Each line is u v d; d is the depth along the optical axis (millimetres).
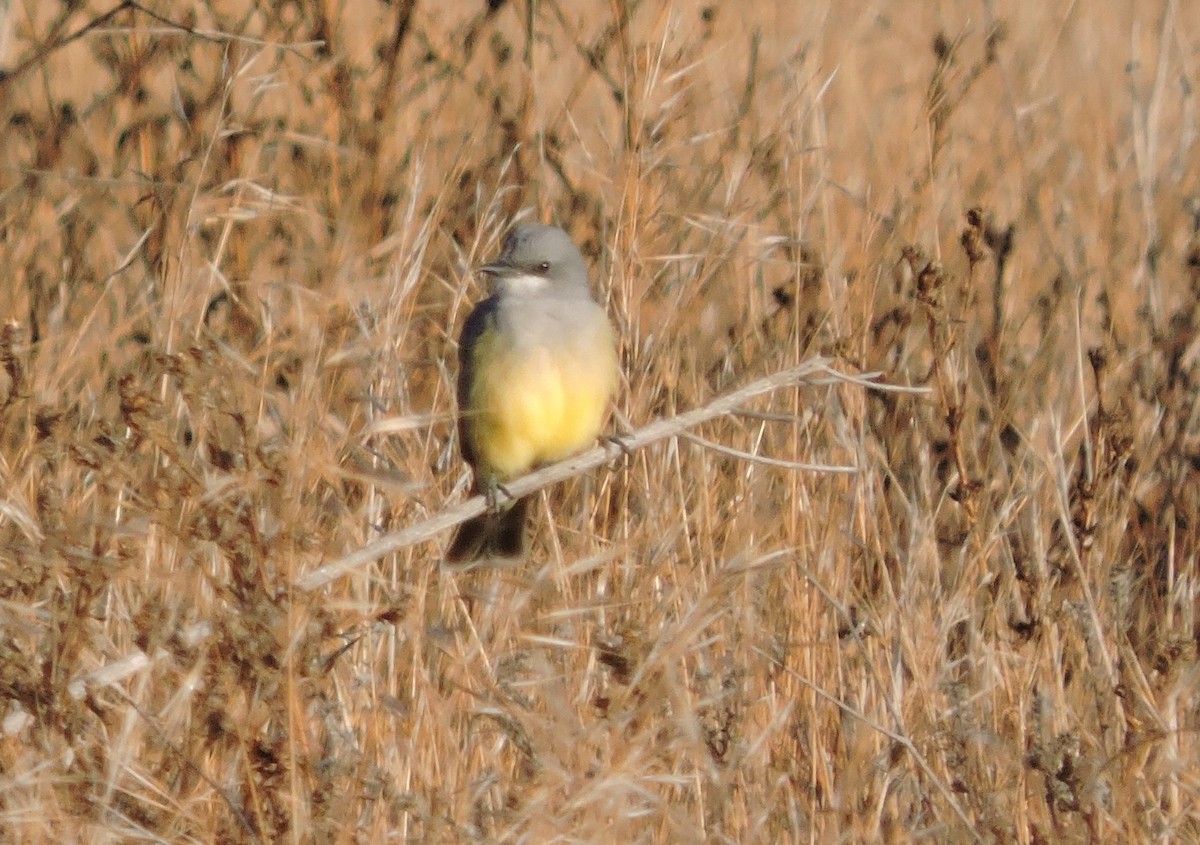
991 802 8961
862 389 11539
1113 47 18938
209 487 7473
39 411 8391
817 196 12961
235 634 7520
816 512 11141
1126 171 15469
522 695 9031
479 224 13336
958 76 14688
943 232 13789
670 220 13086
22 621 7984
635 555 10867
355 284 9680
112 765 7484
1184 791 9000
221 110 12391
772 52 15469
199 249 12562
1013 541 11891
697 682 9633
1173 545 11195
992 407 11945
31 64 12898
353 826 7785
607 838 8008
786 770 9727
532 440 10625
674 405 11773
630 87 13016
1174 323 13477
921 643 10219
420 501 10609
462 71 14602
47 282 13570
